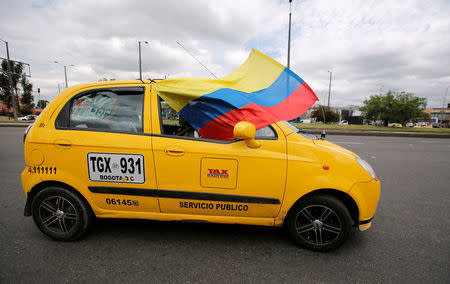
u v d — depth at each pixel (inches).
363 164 93.3
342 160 89.2
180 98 89.1
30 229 106.6
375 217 127.3
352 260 89.3
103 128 93.8
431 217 127.6
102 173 92.1
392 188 173.6
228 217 92.3
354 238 105.6
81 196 95.4
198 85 91.8
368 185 89.7
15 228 107.1
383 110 1327.5
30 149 94.0
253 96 91.7
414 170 225.3
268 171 88.3
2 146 318.0
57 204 95.6
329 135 575.2
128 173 91.4
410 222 121.7
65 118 95.0
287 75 100.2
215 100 86.9
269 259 88.5
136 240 99.3
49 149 92.7
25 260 84.7
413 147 375.2
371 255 92.8
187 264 84.5
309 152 89.2
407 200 151.3
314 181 87.7
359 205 88.4
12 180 174.7
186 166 89.1
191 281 76.1
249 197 89.5
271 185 88.8
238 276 79.0
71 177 92.8
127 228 109.2
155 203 92.5
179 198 91.0
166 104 96.7
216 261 86.6
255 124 86.0
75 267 81.6
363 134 586.2
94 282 74.7
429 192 165.8
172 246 95.5
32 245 94.2
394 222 121.6
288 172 88.2
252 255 90.7
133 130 92.9
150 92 95.3
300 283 76.6
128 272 79.6
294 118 87.9
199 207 91.6
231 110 86.2
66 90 99.3
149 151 89.5
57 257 86.9
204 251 92.6
